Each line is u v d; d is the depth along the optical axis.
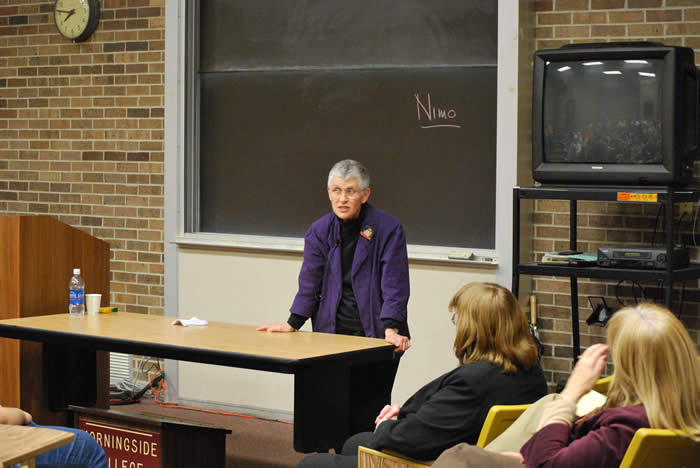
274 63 5.41
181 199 5.61
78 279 4.21
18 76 6.20
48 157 6.12
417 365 4.95
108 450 3.54
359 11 5.16
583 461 2.01
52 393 4.23
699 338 4.40
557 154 4.11
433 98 5.00
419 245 5.09
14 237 4.18
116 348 3.56
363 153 5.21
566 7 4.69
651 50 3.86
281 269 5.30
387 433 2.65
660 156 3.89
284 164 5.44
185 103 5.58
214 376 5.52
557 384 4.59
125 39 5.81
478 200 4.93
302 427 3.16
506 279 4.71
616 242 4.58
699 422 1.99
